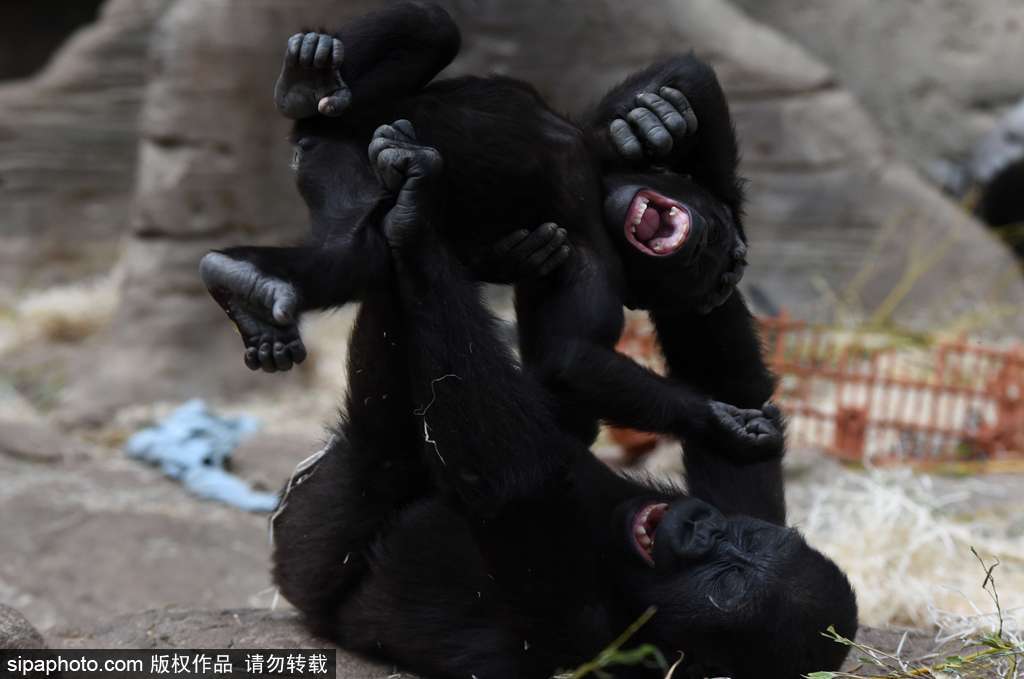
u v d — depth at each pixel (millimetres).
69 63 25391
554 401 7605
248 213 20531
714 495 8133
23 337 22062
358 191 7141
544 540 7445
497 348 7219
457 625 8062
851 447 15305
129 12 25328
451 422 7129
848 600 7316
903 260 21625
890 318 21188
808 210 21875
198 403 17594
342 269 6766
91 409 18922
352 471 8484
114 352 19984
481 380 7113
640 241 8070
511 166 7652
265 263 6484
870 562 10695
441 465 7285
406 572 8305
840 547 11102
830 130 21859
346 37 7605
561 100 22000
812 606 7156
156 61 20641
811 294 21688
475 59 21859
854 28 25297
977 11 24766
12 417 18828
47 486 15289
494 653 7832
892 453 15766
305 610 8906
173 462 16125
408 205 6730
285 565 8969
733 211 8734
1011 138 23531
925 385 15641
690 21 21875
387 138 6816
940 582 10562
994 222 24578
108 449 17438
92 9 33250
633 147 8016
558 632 7555
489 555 7516
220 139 20297
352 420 8266
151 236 20328
